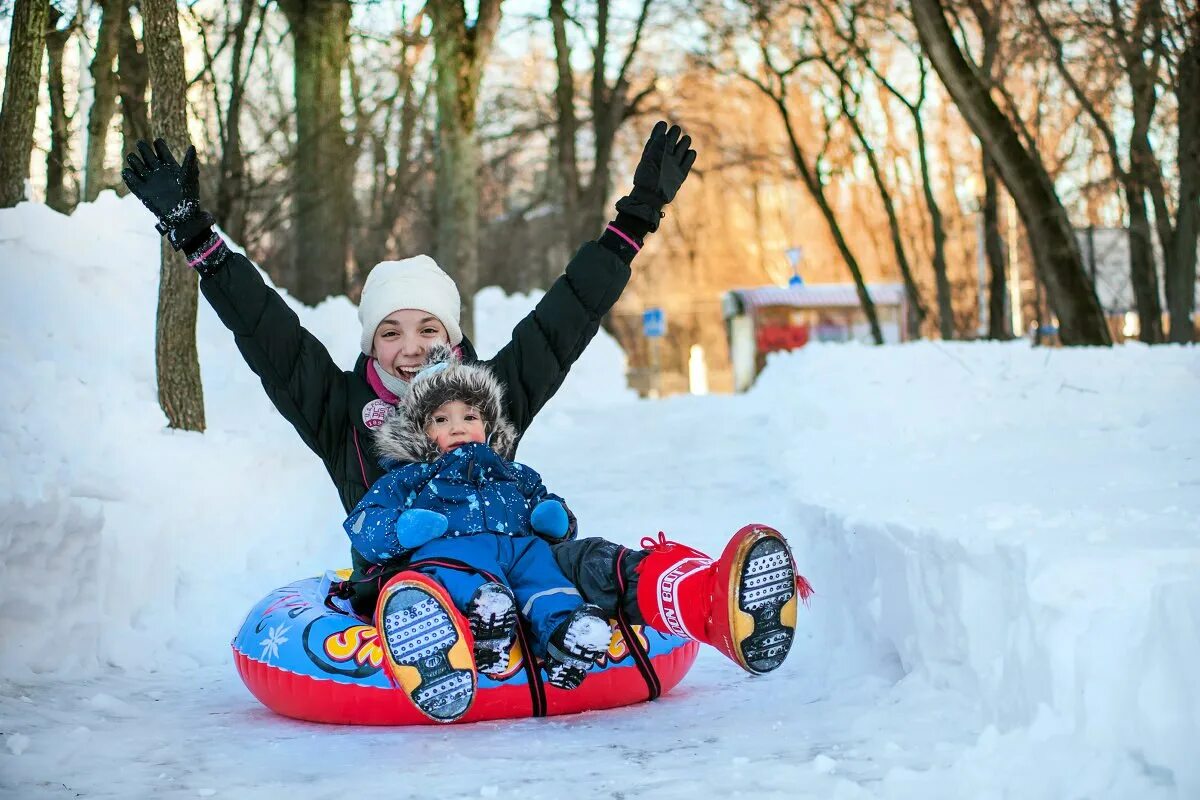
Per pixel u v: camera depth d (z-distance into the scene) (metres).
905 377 14.24
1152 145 28.59
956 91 19.25
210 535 7.32
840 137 36.19
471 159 21.20
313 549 7.97
